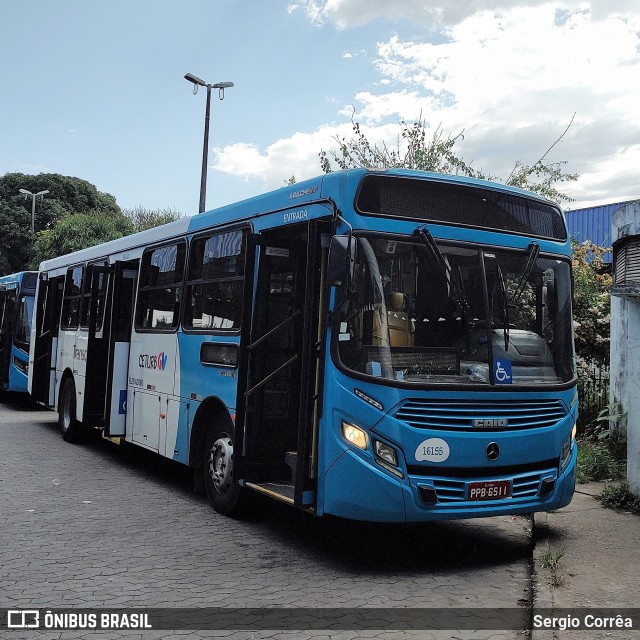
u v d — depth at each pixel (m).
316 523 7.48
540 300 6.63
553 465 6.42
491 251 6.41
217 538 6.82
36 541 6.58
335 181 6.22
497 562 6.26
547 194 13.89
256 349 7.01
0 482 9.10
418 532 7.26
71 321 12.58
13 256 48.53
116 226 38.28
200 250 8.46
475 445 5.93
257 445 6.99
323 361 6.06
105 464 10.59
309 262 6.22
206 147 24.67
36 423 15.12
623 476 9.35
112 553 6.27
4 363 18.30
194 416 8.12
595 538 6.78
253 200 7.49
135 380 9.97
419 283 6.08
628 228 7.79
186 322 8.55
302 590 5.41
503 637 4.58
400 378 5.84
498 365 6.18
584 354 12.32
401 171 6.23
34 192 49.94
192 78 24.31
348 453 5.80
